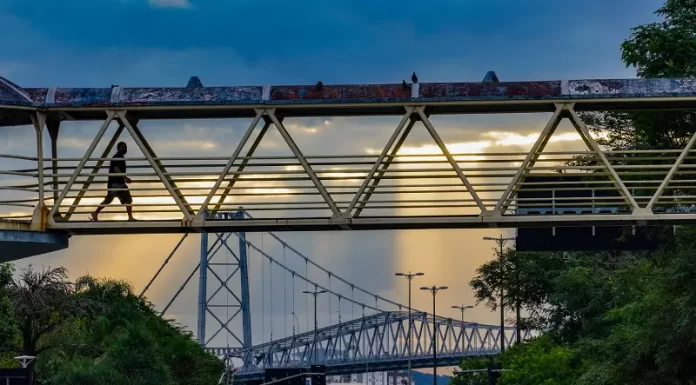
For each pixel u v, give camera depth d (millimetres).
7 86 31219
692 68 44625
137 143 31203
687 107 31328
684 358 45812
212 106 30859
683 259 43406
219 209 31969
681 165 31219
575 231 33219
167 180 31281
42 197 31531
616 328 55406
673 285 44750
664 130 42250
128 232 31797
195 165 31250
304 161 31141
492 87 30781
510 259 93812
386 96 30812
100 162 32625
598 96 30656
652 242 34719
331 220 31375
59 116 32219
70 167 31719
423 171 31344
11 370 39594
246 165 31453
